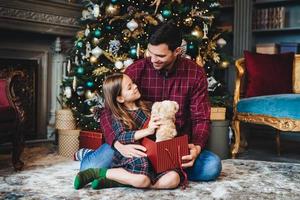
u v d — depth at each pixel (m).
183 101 2.12
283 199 1.85
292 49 3.95
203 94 2.13
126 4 3.33
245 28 4.21
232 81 4.25
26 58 3.57
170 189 1.97
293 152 3.48
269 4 4.24
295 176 2.33
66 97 3.32
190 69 2.12
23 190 1.96
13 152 2.41
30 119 3.63
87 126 3.09
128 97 1.98
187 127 2.19
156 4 3.21
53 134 3.75
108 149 2.13
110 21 3.21
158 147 1.85
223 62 3.46
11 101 2.40
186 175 2.01
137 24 3.09
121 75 2.00
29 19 3.35
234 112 3.14
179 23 3.30
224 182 2.15
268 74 3.24
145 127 1.96
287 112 2.75
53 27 3.58
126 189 1.96
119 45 3.16
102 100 3.04
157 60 1.93
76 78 3.18
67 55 3.81
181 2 3.33
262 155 3.32
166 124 1.89
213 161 2.13
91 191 1.92
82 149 2.84
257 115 2.91
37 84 3.68
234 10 4.28
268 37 4.30
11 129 2.37
